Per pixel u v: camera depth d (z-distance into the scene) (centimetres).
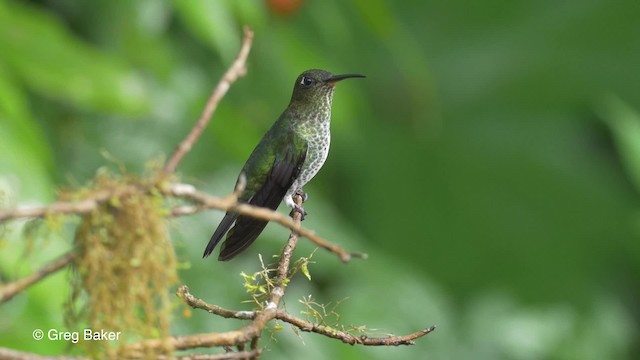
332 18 1139
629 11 1716
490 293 1543
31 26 819
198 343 482
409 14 1670
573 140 1678
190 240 1002
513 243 1630
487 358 1311
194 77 1091
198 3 882
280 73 1118
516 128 1670
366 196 1589
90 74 833
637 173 948
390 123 1562
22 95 820
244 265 1048
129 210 473
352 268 1138
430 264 1614
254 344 499
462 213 1625
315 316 549
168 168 474
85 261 470
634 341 1475
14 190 665
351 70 1491
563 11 1703
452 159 1638
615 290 1598
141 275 477
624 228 1602
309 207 1152
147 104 845
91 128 1077
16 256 569
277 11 1052
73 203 455
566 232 1639
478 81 1678
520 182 1658
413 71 1374
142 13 1023
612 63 1775
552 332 1376
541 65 1686
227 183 1108
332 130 1157
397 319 1184
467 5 1677
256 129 1119
